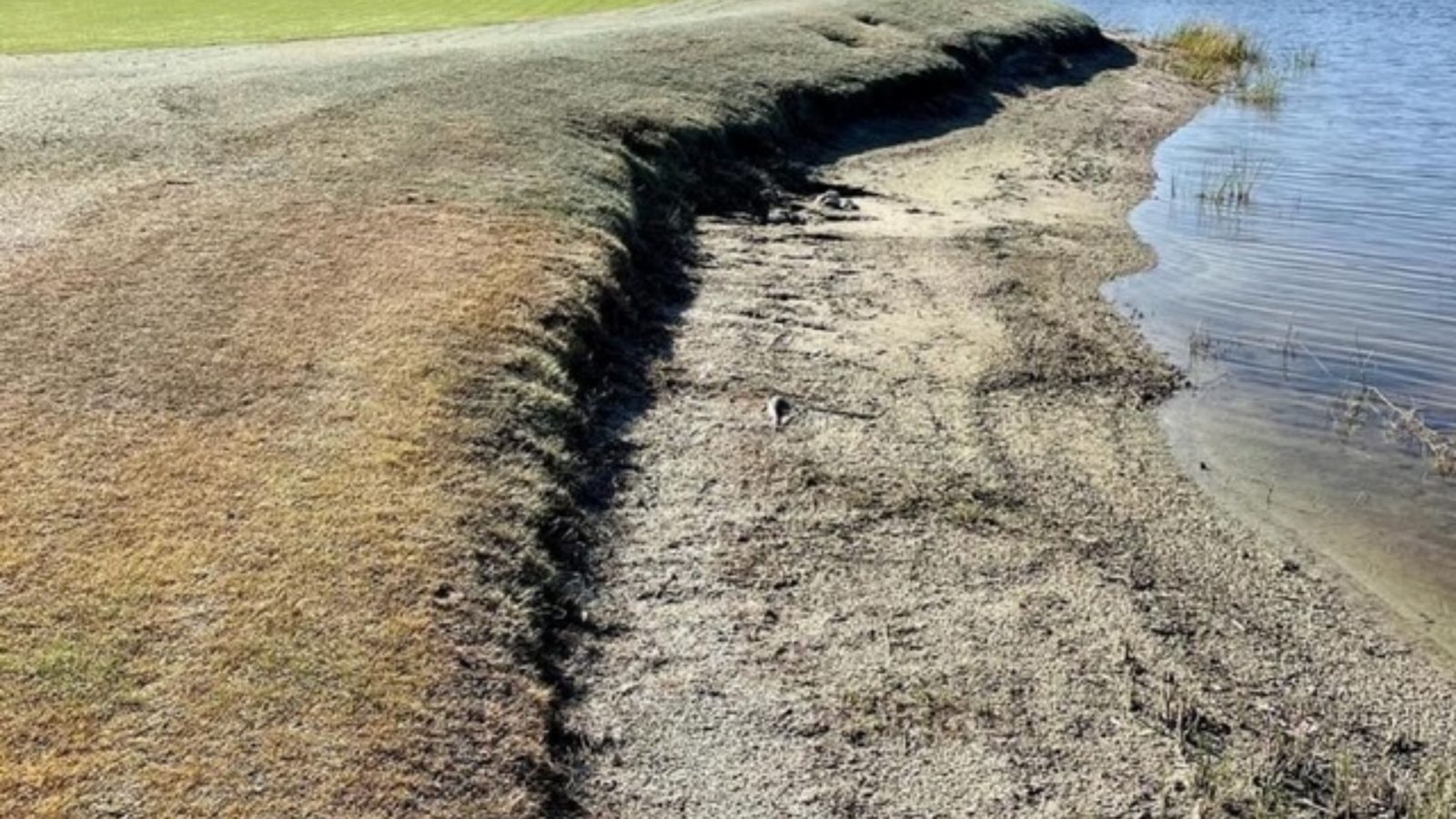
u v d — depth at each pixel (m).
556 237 11.86
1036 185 19.34
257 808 5.34
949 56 25.00
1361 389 11.67
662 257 13.41
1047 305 13.62
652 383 10.51
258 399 8.49
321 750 5.69
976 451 9.97
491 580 7.13
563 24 25.89
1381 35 38.88
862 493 9.09
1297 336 13.02
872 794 6.17
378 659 6.29
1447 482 9.87
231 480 7.58
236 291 10.02
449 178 13.08
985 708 6.83
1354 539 9.01
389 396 8.68
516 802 5.72
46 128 14.13
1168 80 29.83
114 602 6.43
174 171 12.88
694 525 8.48
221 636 6.28
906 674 7.08
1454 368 12.20
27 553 6.73
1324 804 6.27
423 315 9.85
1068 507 9.20
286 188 12.50
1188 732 6.73
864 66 22.44
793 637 7.36
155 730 5.68
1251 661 7.48
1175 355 12.45
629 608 7.51
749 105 18.48
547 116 15.56
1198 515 9.23
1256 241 16.55
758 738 6.50
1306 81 30.28
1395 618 8.05
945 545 8.48
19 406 8.15
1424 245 16.30
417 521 7.41
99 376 8.59
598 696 6.70
